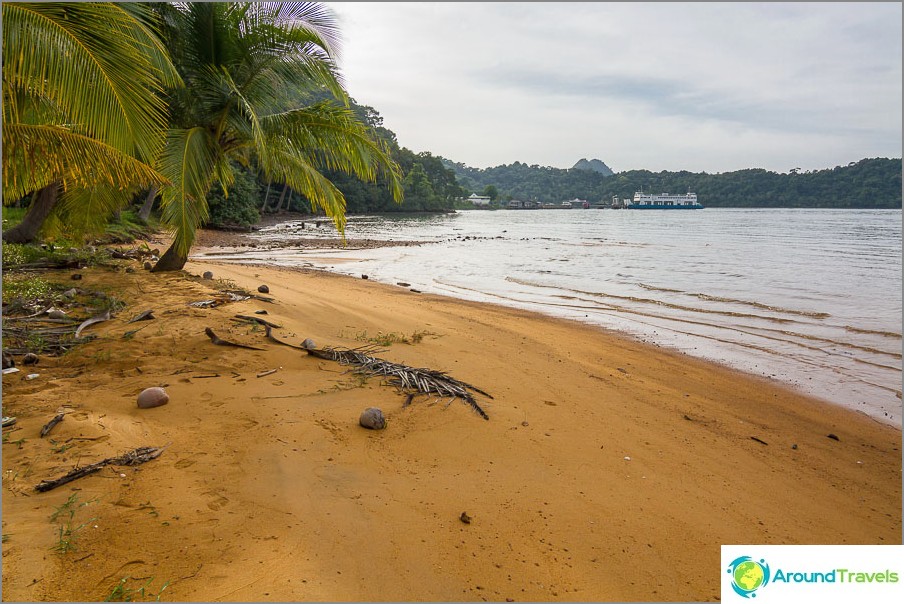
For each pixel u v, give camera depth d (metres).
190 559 2.60
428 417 4.84
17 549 2.53
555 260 23.62
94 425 3.99
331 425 4.42
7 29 3.89
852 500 4.34
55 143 4.88
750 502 4.09
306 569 2.62
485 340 8.53
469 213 120.06
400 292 13.73
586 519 3.52
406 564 2.79
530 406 5.60
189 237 9.02
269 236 34.53
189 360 5.69
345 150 10.52
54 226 12.09
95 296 8.29
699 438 5.33
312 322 8.15
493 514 3.42
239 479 3.42
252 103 10.12
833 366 8.22
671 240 36.62
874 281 16.84
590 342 9.26
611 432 5.18
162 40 9.00
